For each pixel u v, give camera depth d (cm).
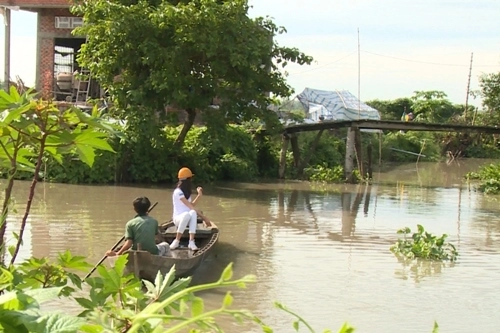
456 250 1380
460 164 4391
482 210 2038
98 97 2795
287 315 874
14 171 254
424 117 5616
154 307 176
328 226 1639
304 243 1399
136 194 2059
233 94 2388
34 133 240
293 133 2873
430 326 859
